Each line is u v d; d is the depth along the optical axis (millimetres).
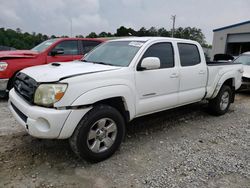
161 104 4125
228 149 3908
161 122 5152
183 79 4496
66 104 2916
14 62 6238
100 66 3631
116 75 3404
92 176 2992
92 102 3070
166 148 3855
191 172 3156
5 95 6246
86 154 3146
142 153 3648
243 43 26203
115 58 3986
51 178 2916
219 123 5270
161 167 3262
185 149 3846
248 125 5203
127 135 4344
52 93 2900
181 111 6051
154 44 4062
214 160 3502
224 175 3119
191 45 4828
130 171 3135
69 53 7492
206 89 5160
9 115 5117
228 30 25875
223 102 5828
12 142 3812
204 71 5000
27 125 2975
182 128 4836
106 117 3277
